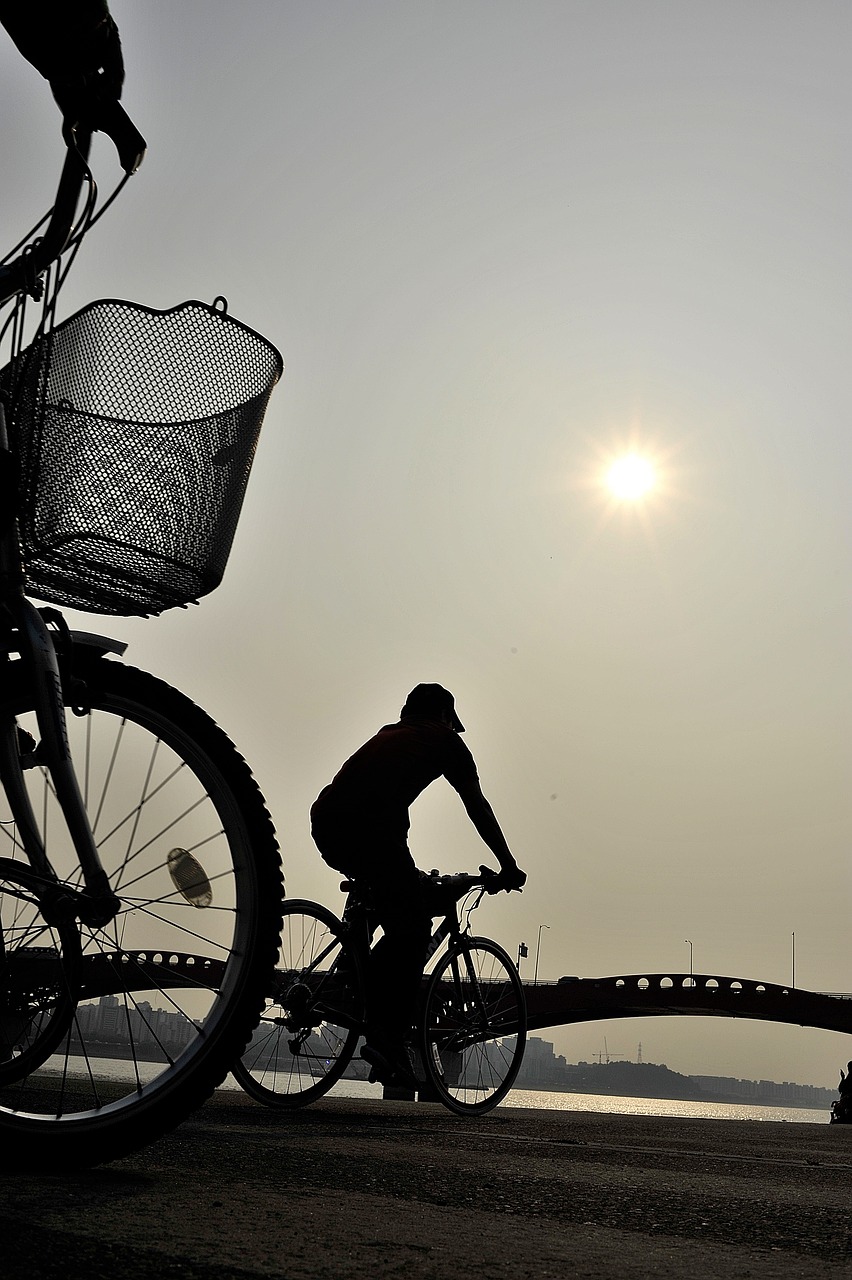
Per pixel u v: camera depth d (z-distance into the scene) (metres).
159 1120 1.98
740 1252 1.62
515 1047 5.36
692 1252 1.60
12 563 1.98
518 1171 2.50
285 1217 1.67
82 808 1.97
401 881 4.38
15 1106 1.95
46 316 2.12
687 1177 2.57
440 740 4.59
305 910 4.77
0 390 2.03
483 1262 1.43
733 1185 2.45
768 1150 3.63
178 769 2.15
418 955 4.42
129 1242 1.39
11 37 2.00
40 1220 1.49
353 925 4.79
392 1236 1.58
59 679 1.99
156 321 2.07
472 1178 2.32
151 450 2.04
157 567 2.08
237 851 2.12
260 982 2.06
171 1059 2.02
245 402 2.17
